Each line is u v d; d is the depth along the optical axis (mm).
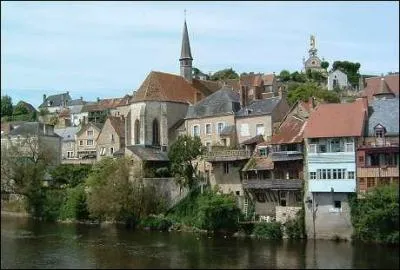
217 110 99562
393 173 67438
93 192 89062
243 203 80375
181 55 125938
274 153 77062
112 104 181750
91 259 61094
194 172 88438
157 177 93125
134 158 97500
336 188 70562
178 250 65938
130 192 88625
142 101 109750
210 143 99875
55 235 78938
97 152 128750
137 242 72188
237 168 83625
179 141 89125
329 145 71750
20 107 184125
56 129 160250
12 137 121812
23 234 80000
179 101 113500
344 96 122250
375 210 65688
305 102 94188
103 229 85438
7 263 58938
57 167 109188
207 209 78000
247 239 73375
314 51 186250
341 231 70000
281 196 77312
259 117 92875
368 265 55625
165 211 89125
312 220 72125
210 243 70500
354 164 69812
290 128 79000
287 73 173000
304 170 73750
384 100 74375
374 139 70250
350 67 162000
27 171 101562
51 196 100438
